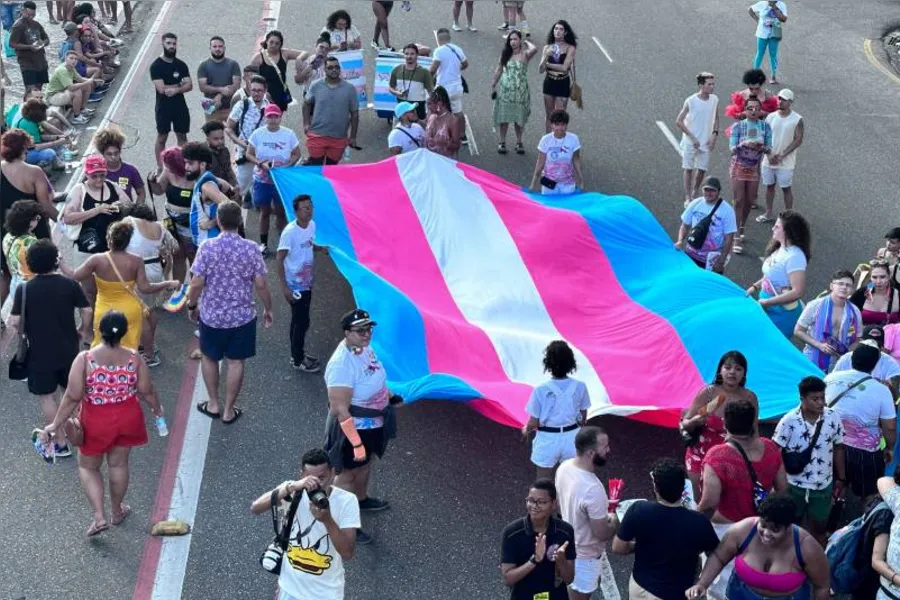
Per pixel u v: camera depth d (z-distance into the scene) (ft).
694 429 28.17
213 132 41.57
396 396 30.37
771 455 25.14
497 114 54.95
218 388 35.24
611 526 24.50
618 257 40.22
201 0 78.59
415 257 39.86
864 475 28.94
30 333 31.42
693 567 23.04
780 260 36.29
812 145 59.06
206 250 32.60
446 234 40.68
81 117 58.29
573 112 62.08
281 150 43.47
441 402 36.11
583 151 56.95
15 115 51.96
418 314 35.22
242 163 46.14
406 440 34.04
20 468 32.42
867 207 51.83
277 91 53.98
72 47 60.34
